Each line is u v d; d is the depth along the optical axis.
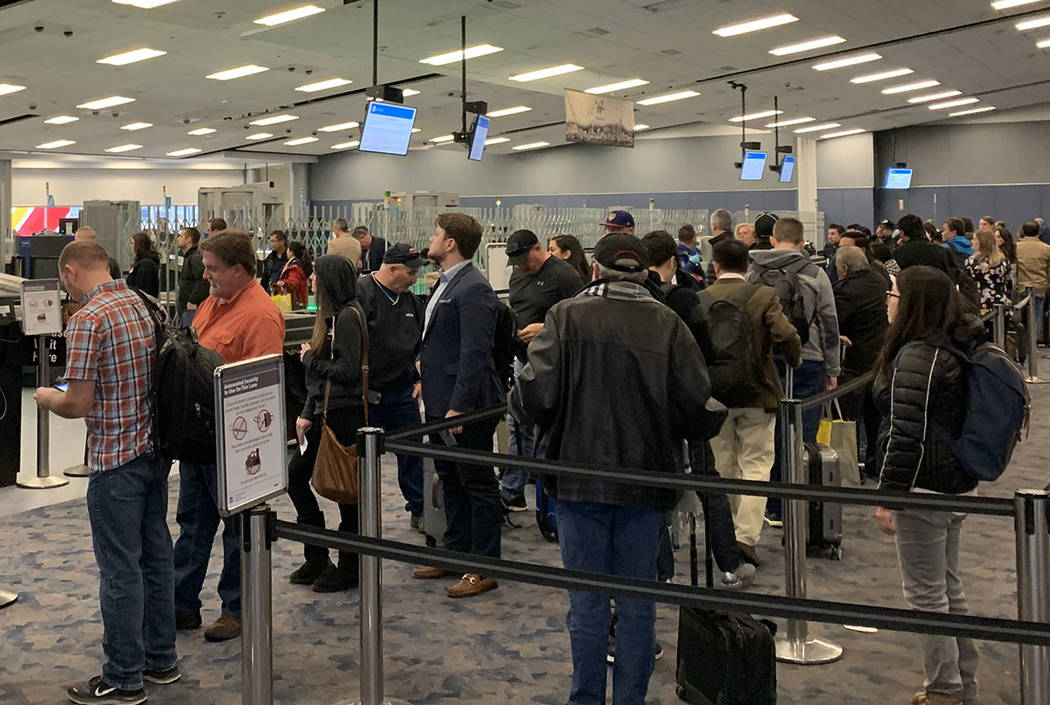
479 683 3.52
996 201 26.70
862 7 13.37
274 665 3.67
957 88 21.09
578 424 2.96
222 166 34.72
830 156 28.62
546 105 22.27
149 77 17.91
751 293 4.64
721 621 3.14
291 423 6.73
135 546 3.35
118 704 3.30
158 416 3.36
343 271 4.24
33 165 31.58
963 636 2.02
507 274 8.72
